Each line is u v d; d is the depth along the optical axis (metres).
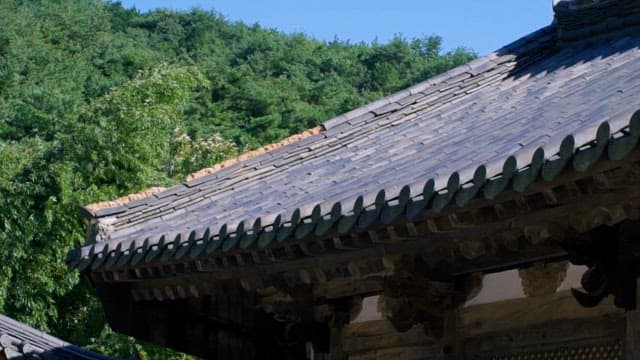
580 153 4.49
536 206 5.04
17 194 18.23
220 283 7.38
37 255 18.02
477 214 5.21
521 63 9.43
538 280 6.42
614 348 6.05
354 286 7.43
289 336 8.15
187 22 68.50
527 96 8.24
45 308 17.88
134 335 8.16
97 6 67.06
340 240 5.91
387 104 9.23
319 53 66.88
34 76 44.38
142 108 19.05
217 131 40.72
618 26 8.95
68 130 19.25
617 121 4.40
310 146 8.98
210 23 68.75
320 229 5.90
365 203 5.69
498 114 7.91
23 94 39.53
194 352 8.40
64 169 18.41
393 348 7.43
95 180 18.77
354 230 5.75
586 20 9.22
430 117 8.85
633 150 4.25
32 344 10.98
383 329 7.50
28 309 17.77
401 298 6.68
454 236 5.70
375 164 7.70
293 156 8.94
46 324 17.84
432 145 7.55
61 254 18.06
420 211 5.32
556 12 9.51
